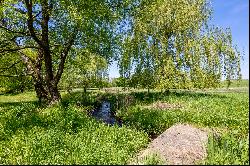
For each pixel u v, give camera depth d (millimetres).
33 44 33188
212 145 14273
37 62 31391
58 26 29797
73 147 16297
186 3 41438
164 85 38812
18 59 34938
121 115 29125
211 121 23828
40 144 16453
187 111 27484
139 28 39781
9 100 45906
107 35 30094
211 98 37250
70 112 23938
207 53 40125
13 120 22625
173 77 39125
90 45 30078
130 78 40906
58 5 27969
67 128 20328
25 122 21938
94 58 32906
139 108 28953
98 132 19453
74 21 27484
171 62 38812
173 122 24141
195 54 39719
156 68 39969
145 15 36406
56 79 30484
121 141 18031
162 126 23641
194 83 39781
